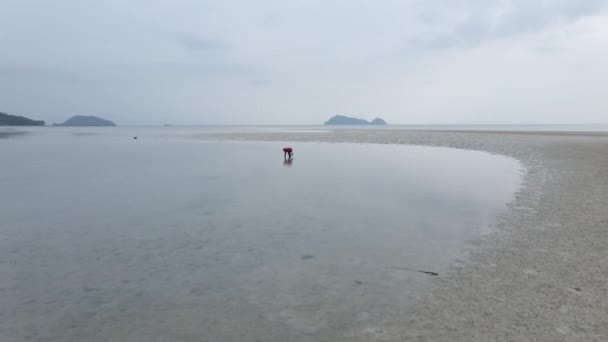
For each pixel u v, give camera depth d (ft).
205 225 27.04
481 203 32.71
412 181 45.27
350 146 111.14
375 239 23.24
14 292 16.62
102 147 118.01
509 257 19.52
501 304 14.58
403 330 12.97
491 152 81.66
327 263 19.51
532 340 12.12
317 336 12.77
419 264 19.03
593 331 12.54
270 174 52.60
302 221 27.78
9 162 72.33
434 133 174.40
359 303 15.08
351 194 37.76
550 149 78.64
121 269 19.16
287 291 16.38
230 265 19.48
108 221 28.35
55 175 53.31
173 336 12.98
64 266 19.61
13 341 12.77
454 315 13.88
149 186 43.62
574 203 30.81
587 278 16.61
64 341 12.79
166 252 21.59
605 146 82.64
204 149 104.68
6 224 27.71
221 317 14.26
